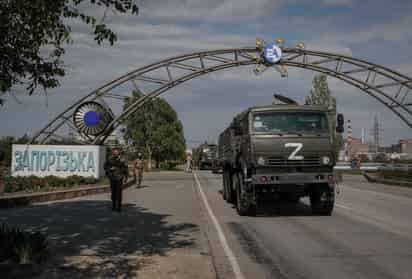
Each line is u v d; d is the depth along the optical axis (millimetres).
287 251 8891
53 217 13695
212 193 24562
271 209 16406
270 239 10211
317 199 14469
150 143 66250
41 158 28125
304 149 13555
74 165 28281
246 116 14172
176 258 8195
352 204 18094
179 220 13320
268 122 13688
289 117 13789
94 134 32188
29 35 6719
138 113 64188
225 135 19781
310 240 10039
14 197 16891
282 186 14055
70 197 21094
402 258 8148
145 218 13656
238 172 15352
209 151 72562
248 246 9406
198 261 7996
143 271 7211
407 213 14969
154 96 38000
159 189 27859
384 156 107938
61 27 6973
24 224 12164
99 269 7250
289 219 13641
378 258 8164
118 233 10781
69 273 6941
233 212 15531
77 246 9102
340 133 13906
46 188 22812
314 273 7191
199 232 11125
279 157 13500
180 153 69812
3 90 6875
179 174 52812
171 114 67438
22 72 7051
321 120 13812
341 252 8727
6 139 35812
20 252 6891
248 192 14125
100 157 28859
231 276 7055
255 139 13516
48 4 6484
